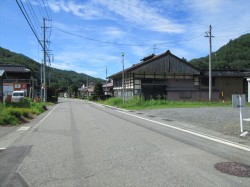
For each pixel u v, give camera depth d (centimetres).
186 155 815
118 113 2583
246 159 767
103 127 1488
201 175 624
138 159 771
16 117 1780
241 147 931
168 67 4562
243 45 6112
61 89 13900
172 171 655
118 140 1073
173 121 1756
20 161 770
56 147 955
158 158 780
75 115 2384
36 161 766
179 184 565
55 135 1231
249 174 630
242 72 4809
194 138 1116
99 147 941
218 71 4812
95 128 1450
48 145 996
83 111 2970
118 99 4366
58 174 644
